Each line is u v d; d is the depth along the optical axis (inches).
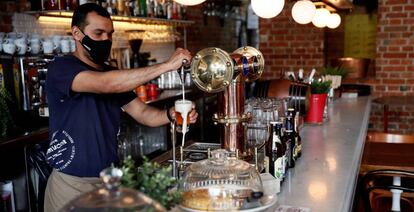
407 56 202.7
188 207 51.9
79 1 140.4
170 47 234.4
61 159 72.4
